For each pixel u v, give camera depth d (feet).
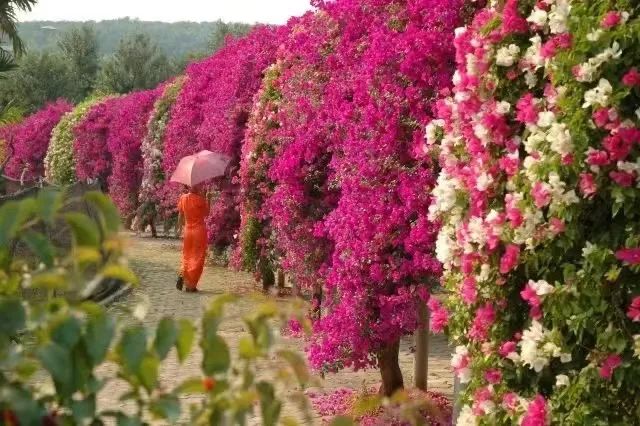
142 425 7.85
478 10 30.32
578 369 20.65
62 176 172.14
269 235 64.18
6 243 7.88
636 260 18.89
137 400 8.02
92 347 7.35
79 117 169.58
